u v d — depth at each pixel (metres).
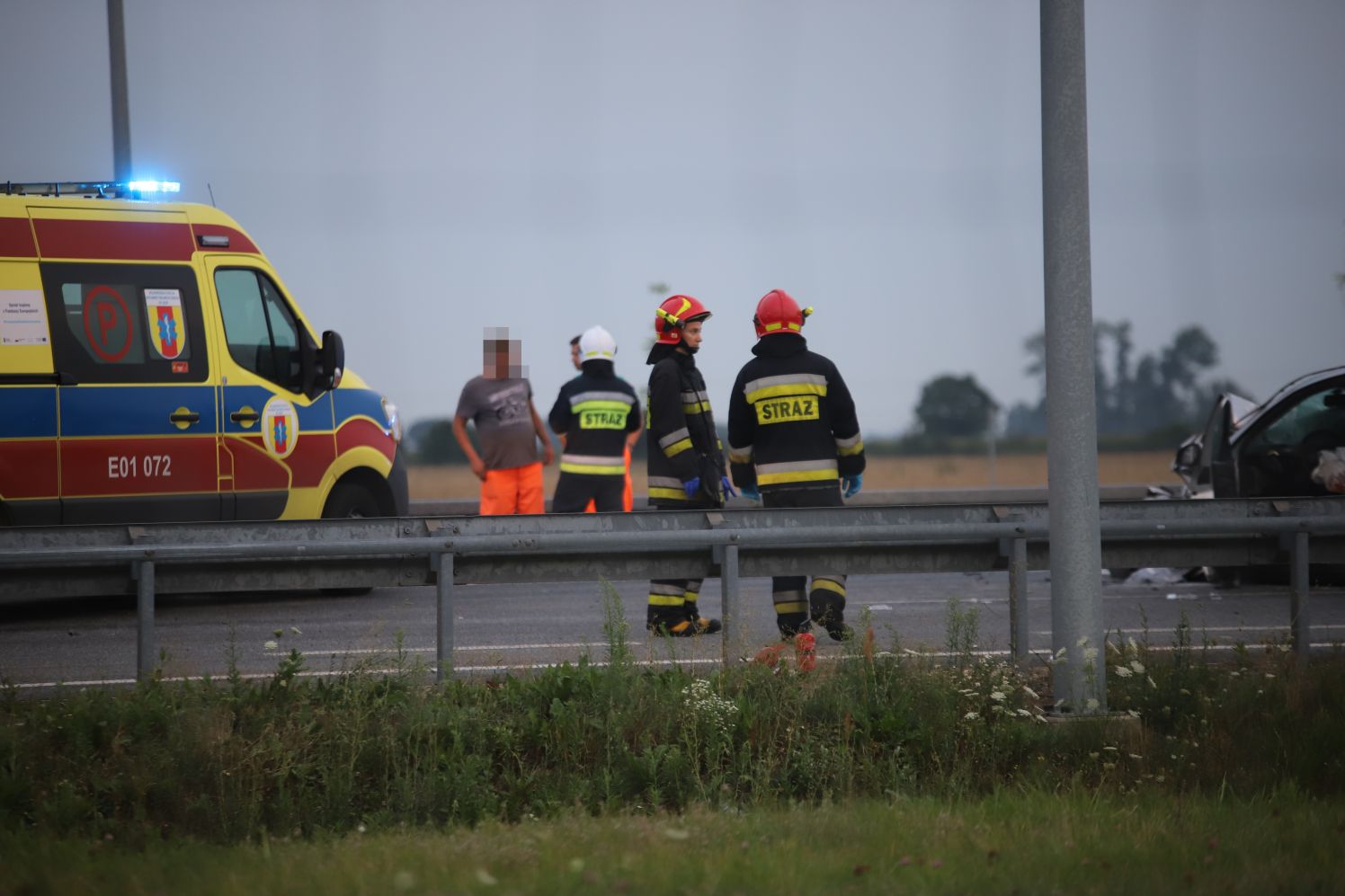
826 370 33.66
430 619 41.66
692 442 34.75
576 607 45.25
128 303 42.59
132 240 43.06
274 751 22.97
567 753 24.02
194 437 43.25
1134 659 27.62
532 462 50.84
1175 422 192.62
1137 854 18.55
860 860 18.06
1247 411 49.00
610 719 24.34
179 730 23.30
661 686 25.77
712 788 23.16
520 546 27.89
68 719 23.77
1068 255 26.05
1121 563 31.30
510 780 23.20
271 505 44.97
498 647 34.19
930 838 19.28
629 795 23.17
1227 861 18.34
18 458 40.53
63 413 41.19
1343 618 40.00
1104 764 24.16
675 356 34.56
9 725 23.38
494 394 50.47
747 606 33.22
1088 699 25.81
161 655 27.27
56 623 40.81
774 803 22.55
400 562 28.30
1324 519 30.55
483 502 50.84
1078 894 16.66
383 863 17.77
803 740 24.47
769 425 33.47
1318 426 46.56
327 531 27.78
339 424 47.22
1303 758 24.08
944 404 145.62
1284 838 19.55
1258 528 30.44
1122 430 190.88
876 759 24.39
